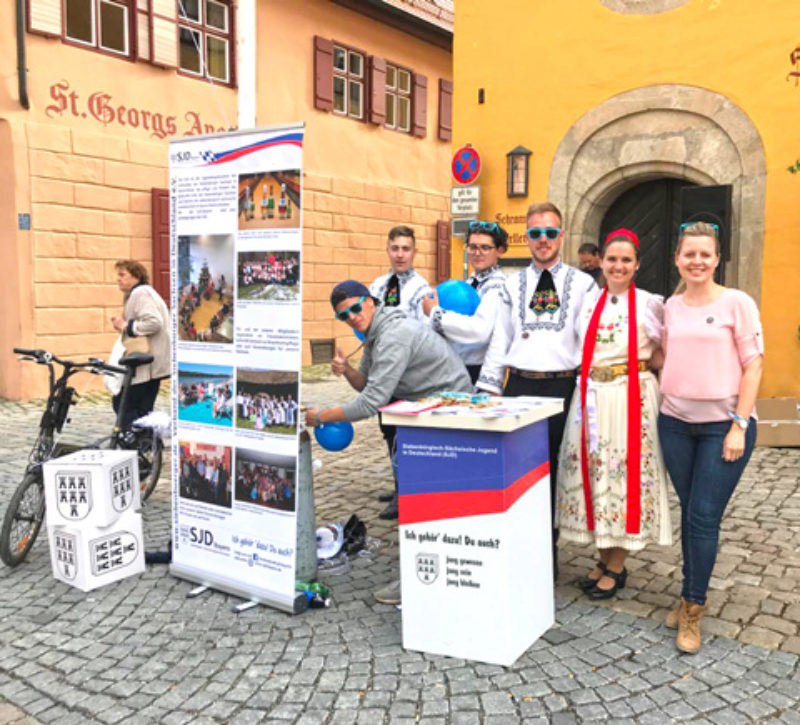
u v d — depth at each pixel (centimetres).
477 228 415
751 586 372
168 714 273
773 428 652
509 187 818
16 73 915
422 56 1550
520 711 269
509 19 811
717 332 307
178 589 382
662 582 382
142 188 1058
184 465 388
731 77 696
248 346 354
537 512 322
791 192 676
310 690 286
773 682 285
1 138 921
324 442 377
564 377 358
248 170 345
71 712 277
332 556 414
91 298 1007
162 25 1067
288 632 333
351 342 1424
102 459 393
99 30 1009
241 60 1185
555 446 364
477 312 374
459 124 851
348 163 1398
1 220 938
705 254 305
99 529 383
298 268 331
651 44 734
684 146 729
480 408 307
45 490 388
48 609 361
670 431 324
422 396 358
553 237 354
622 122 761
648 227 799
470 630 304
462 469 298
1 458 649
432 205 1600
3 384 962
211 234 362
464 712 269
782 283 687
